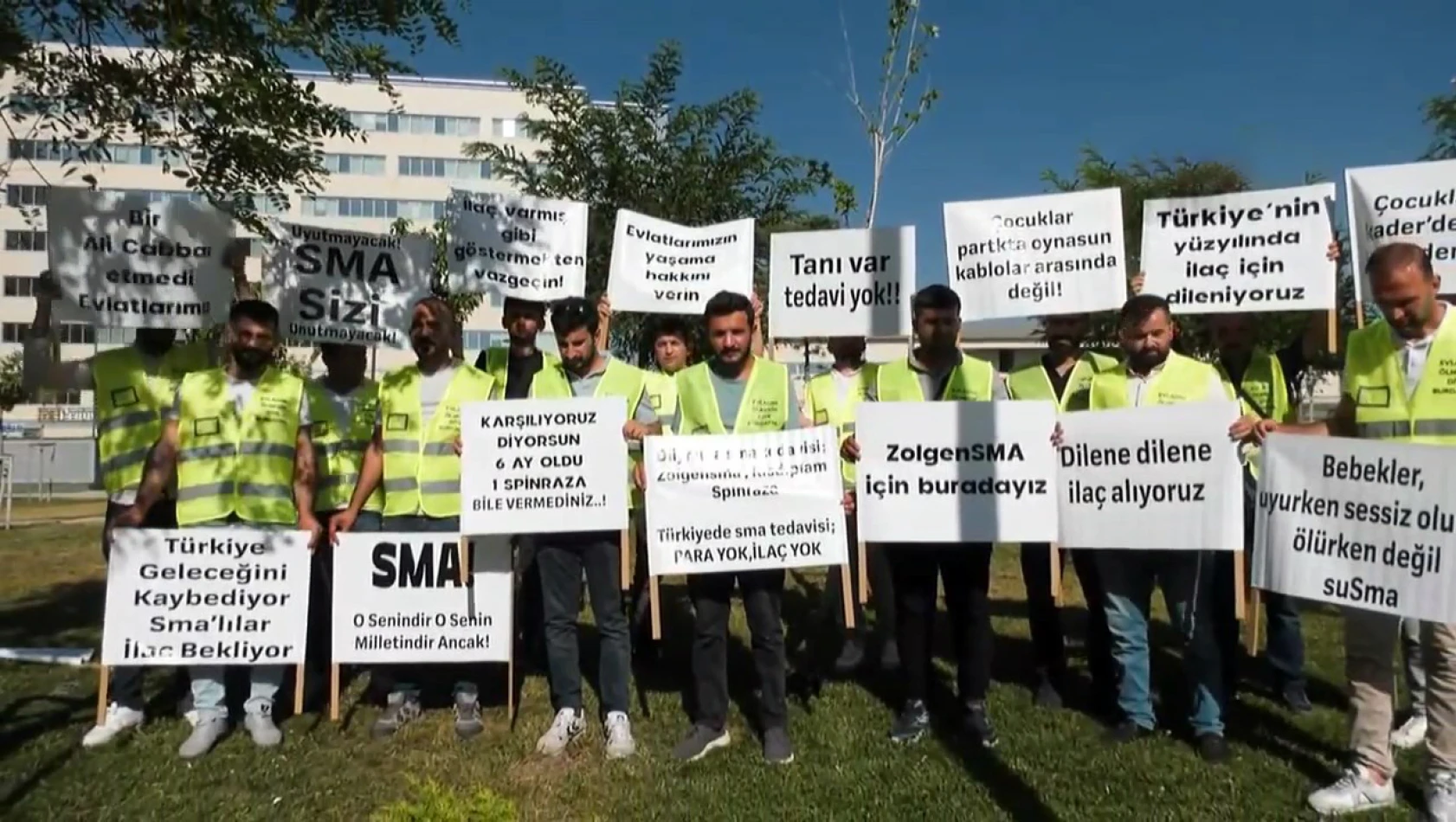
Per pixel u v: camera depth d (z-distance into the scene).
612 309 6.31
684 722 5.38
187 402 5.21
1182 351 10.17
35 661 6.66
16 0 4.91
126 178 47.78
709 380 5.11
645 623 6.48
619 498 4.95
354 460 5.86
